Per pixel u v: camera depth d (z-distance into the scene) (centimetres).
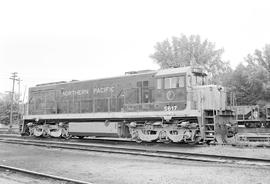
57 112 2370
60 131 2330
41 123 2522
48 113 2430
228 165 1101
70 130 2231
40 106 2508
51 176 925
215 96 1742
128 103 1958
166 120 1767
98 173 1018
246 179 876
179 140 1730
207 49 4719
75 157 1392
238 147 1547
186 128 1717
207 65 4659
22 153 1556
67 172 1048
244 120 3070
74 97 2278
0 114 7469
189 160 1233
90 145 1741
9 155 1488
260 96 3475
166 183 852
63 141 2133
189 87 1720
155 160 1263
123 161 1255
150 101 1861
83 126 2156
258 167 1045
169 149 1572
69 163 1227
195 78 1772
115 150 1535
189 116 1691
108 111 2056
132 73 2039
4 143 2078
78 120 2245
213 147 1543
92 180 916
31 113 2566
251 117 3103
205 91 1698
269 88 3344
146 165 1148
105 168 1104
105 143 1988
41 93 2527
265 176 909
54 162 1259
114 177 949
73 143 1877
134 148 1570
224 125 1711
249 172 968
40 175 955
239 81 3694
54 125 2381
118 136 1992
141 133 1908
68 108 2308
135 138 1938
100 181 899
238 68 3769
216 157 1247
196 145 1673
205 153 1348
